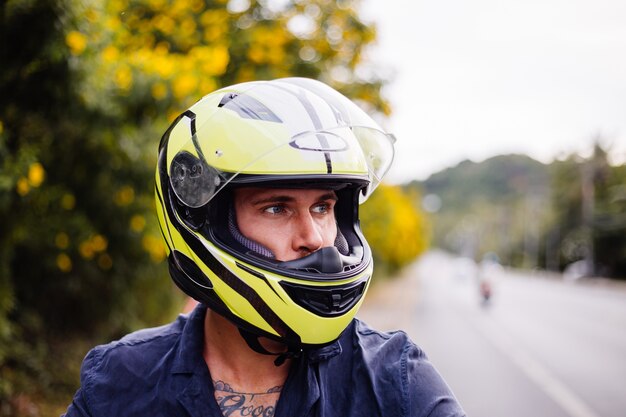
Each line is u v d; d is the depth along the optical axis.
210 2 5.82
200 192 1.26
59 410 4.09
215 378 1.30
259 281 1.22
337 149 1.25
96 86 3.65
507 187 147.50
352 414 1.24
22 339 4.60
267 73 6.20
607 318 15.56
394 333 1.38
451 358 8.86
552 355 9.38
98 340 5.28
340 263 1.25
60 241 4.41
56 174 4.21
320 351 1.27
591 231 50.16
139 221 4.54
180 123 1.38
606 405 6.23
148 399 1.27
